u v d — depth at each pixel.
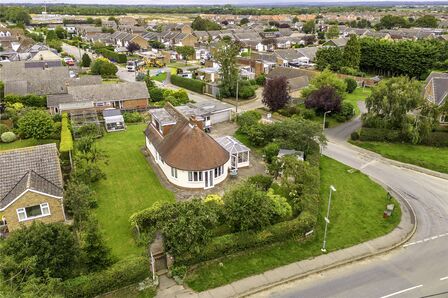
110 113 62.25
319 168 46.56
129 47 136.25
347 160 49.81
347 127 63.03
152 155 48.50
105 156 44.00
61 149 44.03
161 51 134.62
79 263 26.02
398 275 28.53
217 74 94.56
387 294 26.61
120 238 31.73
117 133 58.62
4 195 33.22
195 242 27.45
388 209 36.16
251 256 30.17
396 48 100.19
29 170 34.75
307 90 73.25
